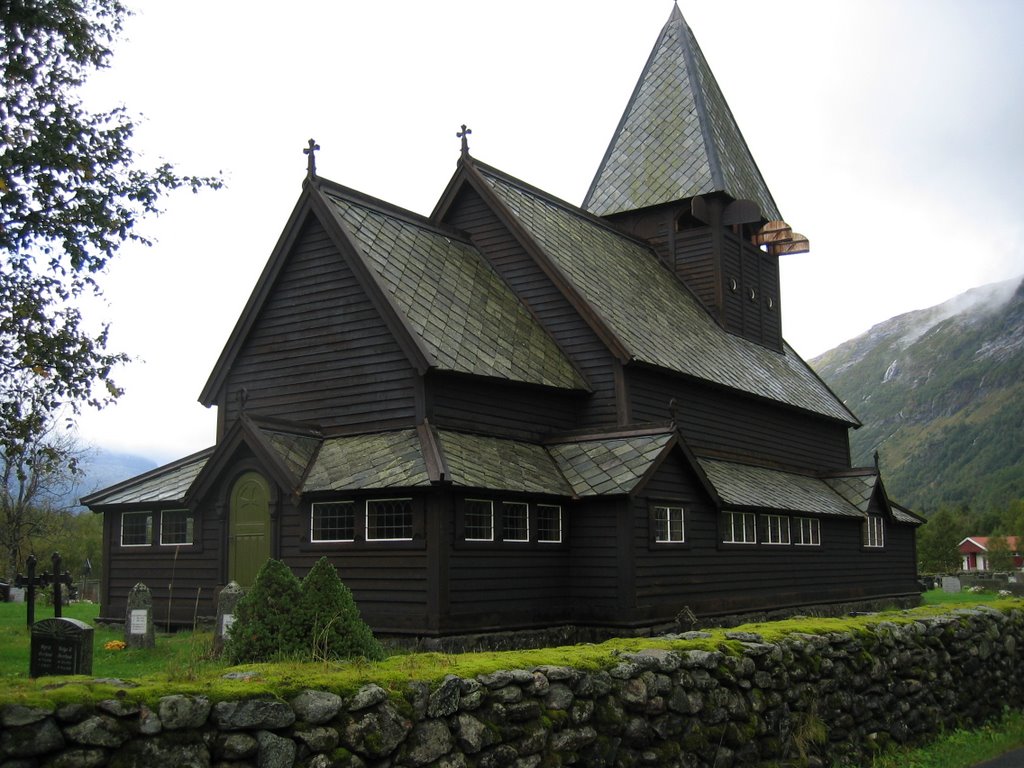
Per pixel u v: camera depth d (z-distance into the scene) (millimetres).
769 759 11703
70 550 62844
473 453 22688
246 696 7176
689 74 40719
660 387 28469
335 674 7996
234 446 23172
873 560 37688
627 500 23328
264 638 12180
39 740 6191
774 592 30141
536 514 23281
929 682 15406
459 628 20891
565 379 26672
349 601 12766
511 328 26953
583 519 24016
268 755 7129
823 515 33281
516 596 22438
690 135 38906
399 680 8125
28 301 21375
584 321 27547
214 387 26609
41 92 21094
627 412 26688
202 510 24219
